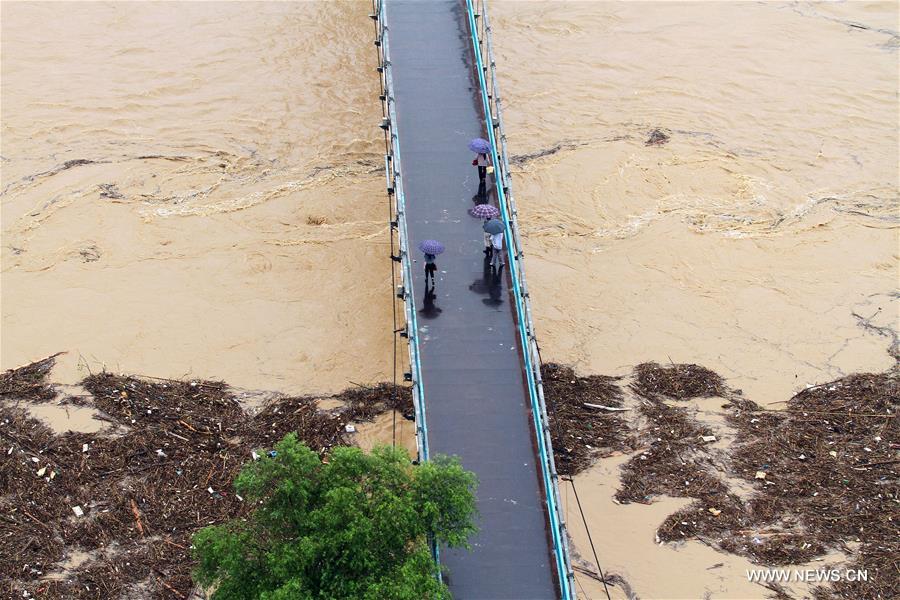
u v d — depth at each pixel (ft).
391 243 104.83
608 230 116.06
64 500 81.41
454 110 102.47
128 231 113.50
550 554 68.54
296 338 99.45
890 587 75.41
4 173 122.52
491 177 95.25
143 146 127.85
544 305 104.73
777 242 114.21
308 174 123.75
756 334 101.55
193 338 99.19
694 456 86.99
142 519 79.97
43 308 102.68
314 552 57.72
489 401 77.25
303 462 61.41
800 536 79.66
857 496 82.84
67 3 156.46
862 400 92.99
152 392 92.48
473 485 64.54
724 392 94.32
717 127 133.59
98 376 94.07
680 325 102.47
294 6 157.28
